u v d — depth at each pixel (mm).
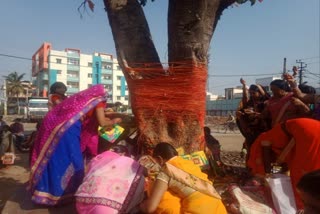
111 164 3611
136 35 4719
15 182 8633
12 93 71688
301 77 36562
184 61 4391
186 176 3369
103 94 4184
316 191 1381
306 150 3758
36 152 4055
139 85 4480
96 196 3418
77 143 4020
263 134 4277
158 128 4445
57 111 4102
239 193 3945
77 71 74938
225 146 16312
